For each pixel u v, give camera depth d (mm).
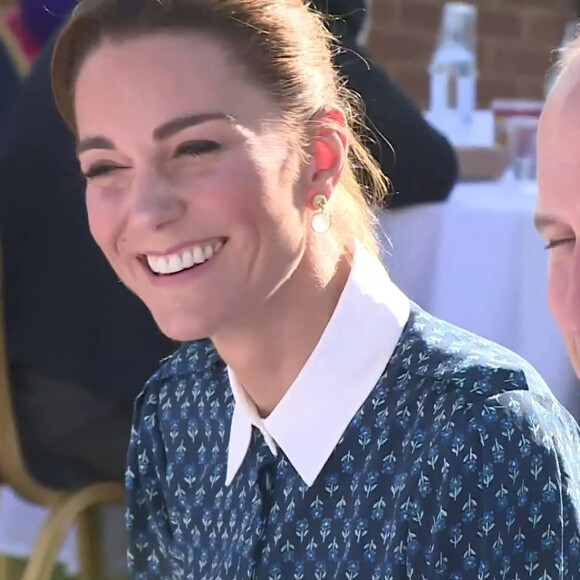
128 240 4352
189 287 4277
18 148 7254
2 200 7242
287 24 4363
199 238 4207
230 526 4781
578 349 3111
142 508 5598
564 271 3094
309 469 4418
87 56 4355
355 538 4277
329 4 7656
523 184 8961
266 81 4266
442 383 4297
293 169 4320
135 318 7098
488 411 4164
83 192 7062
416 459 4219
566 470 4180
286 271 4332
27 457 7367
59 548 7316
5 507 8250
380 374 4449
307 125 4379
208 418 5152
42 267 7160
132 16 4266
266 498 4543
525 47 16812
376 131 7504
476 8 16406
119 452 7445
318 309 4473
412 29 16141
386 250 7066
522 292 7789
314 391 4445
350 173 4770
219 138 4164
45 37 10023
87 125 4348
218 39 4219
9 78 9852
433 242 7879
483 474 4109
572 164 2986
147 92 4184
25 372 7309
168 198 4184
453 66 9836
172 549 5426
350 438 4395
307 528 4398
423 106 16375
